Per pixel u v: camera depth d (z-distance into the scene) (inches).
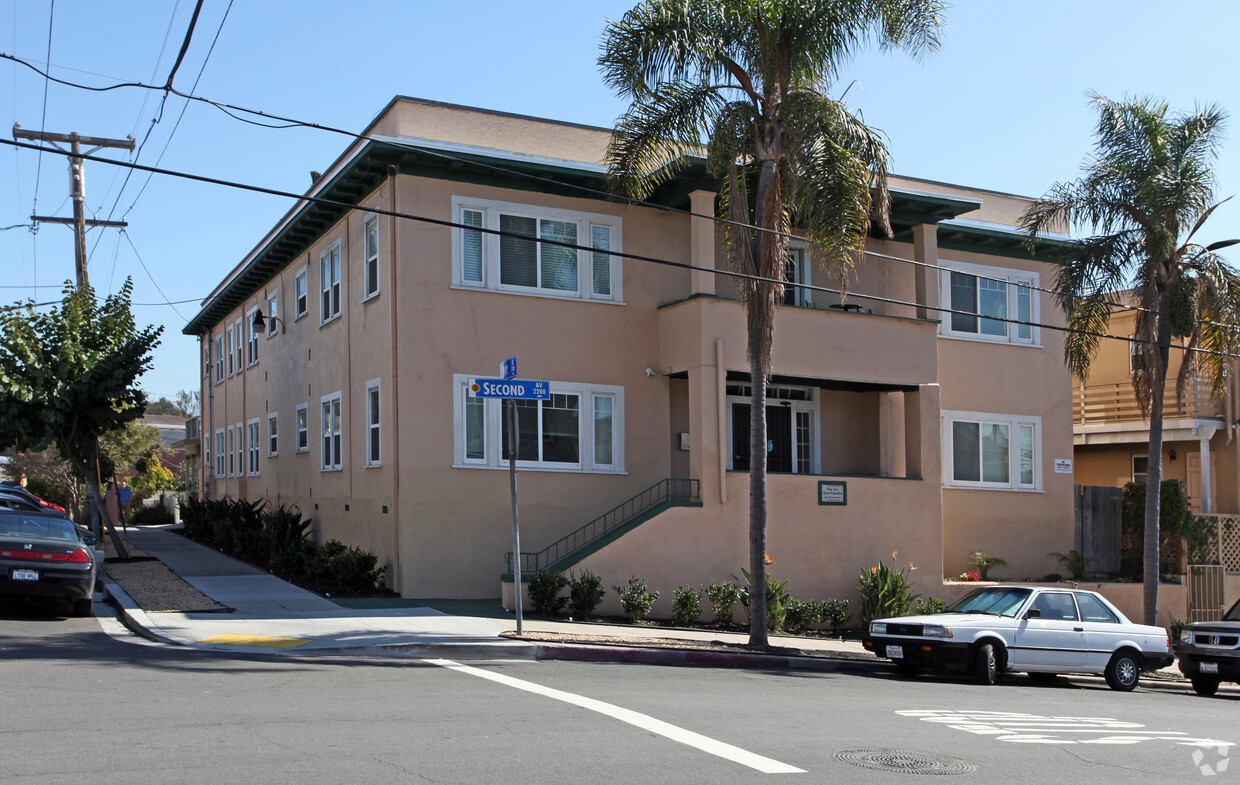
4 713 318.7
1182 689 681.6
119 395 849.5
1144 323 808.9
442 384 731.4
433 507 722.8
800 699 431.8
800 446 887.7
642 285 807.1
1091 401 1215.6
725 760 297.3
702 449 754.2
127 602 623.8
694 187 784.3
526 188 768.3
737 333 772.0
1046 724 400.5
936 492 846.5
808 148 620.1
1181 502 983.6
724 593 721.6
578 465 774.5
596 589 679.7
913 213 873.5
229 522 994.1
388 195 740.7
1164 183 768.9
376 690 388.5
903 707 426.3
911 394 860.6
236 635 523.5
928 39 634.8
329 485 875.4
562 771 274.8
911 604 792.9
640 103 649.6
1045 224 855.1
